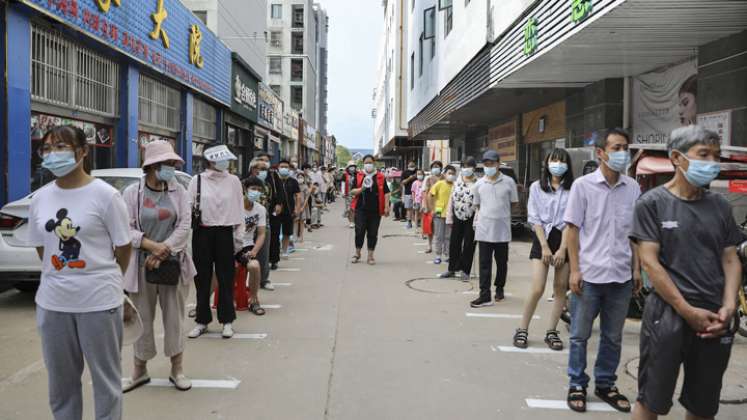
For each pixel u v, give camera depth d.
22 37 8.71
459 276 9.18
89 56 11.30
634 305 6.38
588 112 13.07
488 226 7.11
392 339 5.70
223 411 4.01
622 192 4.12
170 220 4.35
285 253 10.99
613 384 4.28
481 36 14.24
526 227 14.21
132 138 12.96
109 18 11.16
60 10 9.38
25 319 6.41
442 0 19.62
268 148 32.84
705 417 3.08
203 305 5.71
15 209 6.75
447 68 20.00
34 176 9.69
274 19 61.41
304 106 61.09
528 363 5.04
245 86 24.39
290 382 4.54
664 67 10.81
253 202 6.86
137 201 4.32
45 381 4.52
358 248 10.54
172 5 14.90
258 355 5.19
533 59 10.25
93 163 11.77
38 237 3.17
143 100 14.00
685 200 3.08
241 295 6.82
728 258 3.07
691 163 2.95
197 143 18.77
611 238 4.08
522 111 19.16
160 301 4.43
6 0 8.29
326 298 7.55
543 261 5.39
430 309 6.96
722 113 8.62
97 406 3.22
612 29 8.12
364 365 4.93
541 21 9.82
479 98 15.67
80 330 3.14
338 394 4.30
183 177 8.89
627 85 11.96
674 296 2.96
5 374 4.67
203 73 17.95
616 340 4.18
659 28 8.05
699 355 3.03
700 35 8.44
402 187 18.75
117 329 3.27
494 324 6.30
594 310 4.16
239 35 25.97
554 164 5.33
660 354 3.06
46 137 3.04
